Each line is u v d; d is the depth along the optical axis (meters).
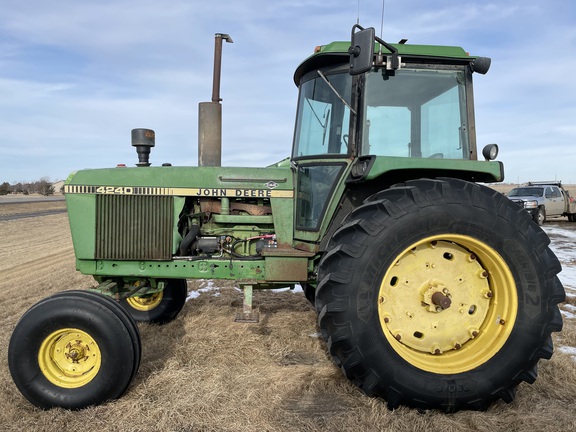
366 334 2.57
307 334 3.97
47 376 2.72
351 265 2.58
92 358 2.77
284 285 3.58
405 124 3.16
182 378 2.98
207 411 2.58
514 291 2.69
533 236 2.72
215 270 3.35
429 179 2.77
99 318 2.68
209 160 3.98
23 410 2.69
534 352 2.67
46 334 2.69
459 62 3.21
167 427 2.45
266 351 3.58
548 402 2.72
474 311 2.85
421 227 2.62
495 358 2.68
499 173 2.86
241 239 3.61
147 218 3.41
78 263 3.43
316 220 3.33
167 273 3.38
